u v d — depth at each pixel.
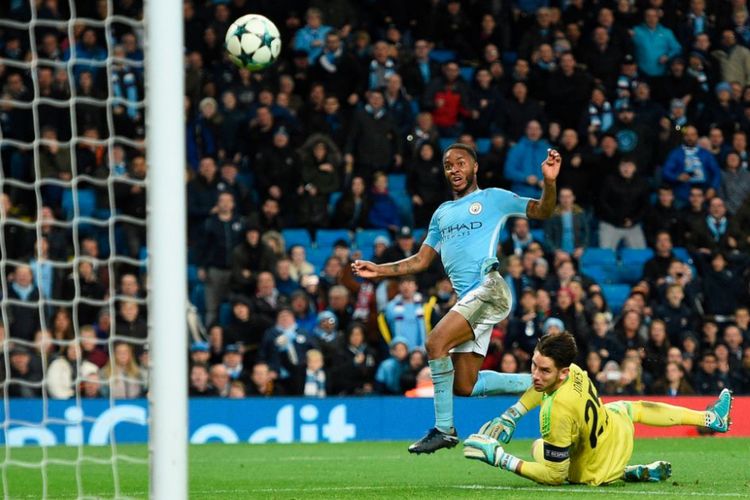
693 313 52.06
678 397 45.31
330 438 43.69
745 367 49.59
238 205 52.75
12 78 54.06
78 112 53.47
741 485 24.25
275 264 50.53
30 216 52.91
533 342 47.09
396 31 60.66
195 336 46.84
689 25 63.66
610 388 45.91
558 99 59.12
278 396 44.22
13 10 56.59
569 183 56.97
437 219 26.19
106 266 49.16
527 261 49.69
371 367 46.47
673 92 61.56
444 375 25.06
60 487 27.92
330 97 57.94
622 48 61.56
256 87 56.81
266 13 60.50
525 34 61.31
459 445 41.22
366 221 55.62
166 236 18.66
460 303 25.14
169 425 18.38
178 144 18.91
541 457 24.16
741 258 54.56
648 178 60.03
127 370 43.56
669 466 24.56
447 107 59.00
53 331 44.91
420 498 22.77
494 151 56.59
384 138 56.38
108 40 26.64
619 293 56.38
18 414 41.28
